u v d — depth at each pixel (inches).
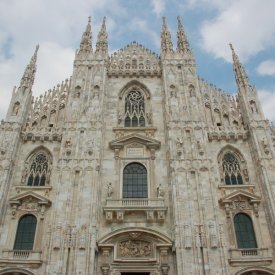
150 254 1381.6
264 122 1669.5
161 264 1338.6
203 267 1282.0
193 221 1389.0
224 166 1636.3
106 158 1651.1
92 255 1311.5
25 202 1491.1
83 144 1614.2
